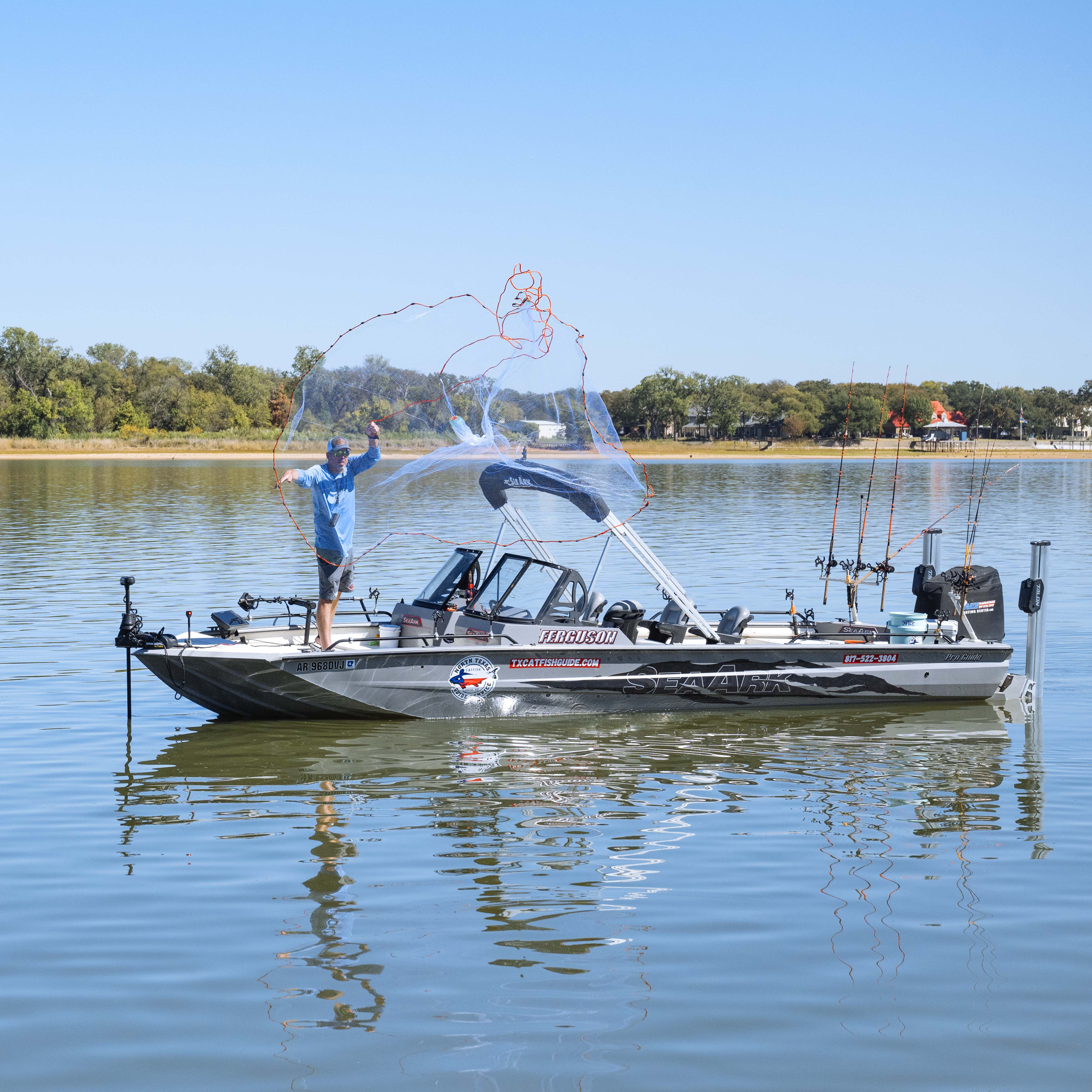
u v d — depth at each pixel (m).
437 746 10.29
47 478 56.50
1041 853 7.51
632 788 9.03
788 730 11.03
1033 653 12.23
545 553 12.15
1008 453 113.12
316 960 5.85
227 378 135.38
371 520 11.27
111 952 5.94
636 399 149.50
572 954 5.93
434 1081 4.75
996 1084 4.73
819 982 5.62
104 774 9.27
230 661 10.43
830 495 45.53
